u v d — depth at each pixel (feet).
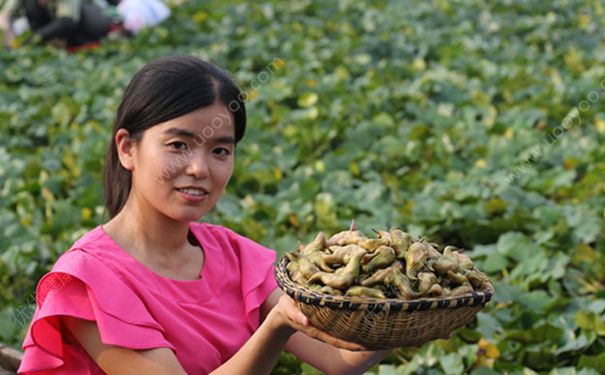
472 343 14.12
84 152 23.76
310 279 7.29
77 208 19.79
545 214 18.80
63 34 39.34
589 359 12.92
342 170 22.88
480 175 22.03
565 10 44.75
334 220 18.86
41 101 31.37
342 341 7.22
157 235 8.24
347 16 43.50
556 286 15.90
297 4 45.44
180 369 7.70
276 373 13.07
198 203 7.95
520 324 14.55
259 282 8.64
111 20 39.91
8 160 24.03
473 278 7.39
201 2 47.03
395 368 13.11
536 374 12.72
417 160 23.79
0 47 39.68
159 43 39.29
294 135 25.45
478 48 36.86
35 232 19.21
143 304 7.89
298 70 32.35
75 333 7.86
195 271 8.45
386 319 6.85
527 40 39.14
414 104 28.12
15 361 11.05
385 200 20.57
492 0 45.60
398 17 42.91
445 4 45.14
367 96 29.40
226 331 8.32
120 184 8.34
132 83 8.07
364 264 7.25
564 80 31.24
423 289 6.98
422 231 18.40
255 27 42.09
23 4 39.88
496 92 30.53
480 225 18.61
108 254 8.03
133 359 7.66
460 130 25.44
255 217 19.72
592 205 19.71
